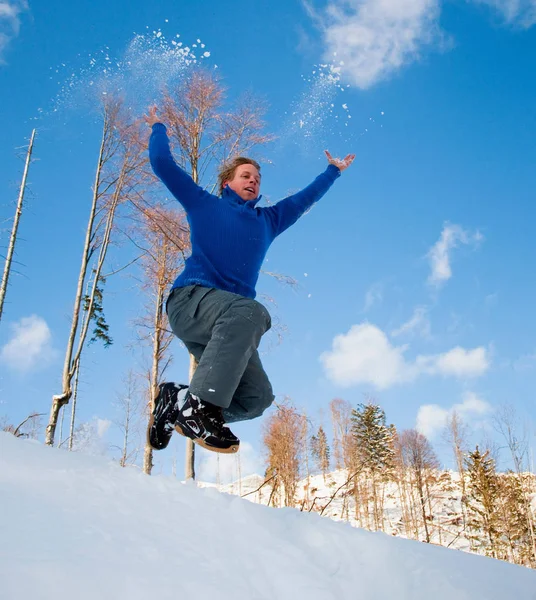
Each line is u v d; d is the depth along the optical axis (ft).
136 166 33.63
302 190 8.42
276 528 4.02
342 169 9.02
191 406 5.74
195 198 7.13
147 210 31.04
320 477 82.33
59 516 3.19
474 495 71.20
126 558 2.80
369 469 74.43
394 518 75.51
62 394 29.63
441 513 78.89
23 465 4.33
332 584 3.30
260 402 6.64
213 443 5.76
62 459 4.84
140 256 35.45
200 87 31.81
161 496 4.12
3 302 32.22
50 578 2.37
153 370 36.47
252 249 7.11
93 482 4.18
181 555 3.04
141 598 2.48
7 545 2.60
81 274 32.63
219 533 3.59
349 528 4.56
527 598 4.08
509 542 63.36
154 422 6.50
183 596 2.59
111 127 34.17
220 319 6.06
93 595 2.38
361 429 85.56
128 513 3.56
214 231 6.95
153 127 7.73
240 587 2.85
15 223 33.91
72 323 31.60
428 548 4.83
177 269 34.42
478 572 4.38
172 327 6.75
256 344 6.16
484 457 71.67
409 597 3.55
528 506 65.77
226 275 6.81
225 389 5.67
